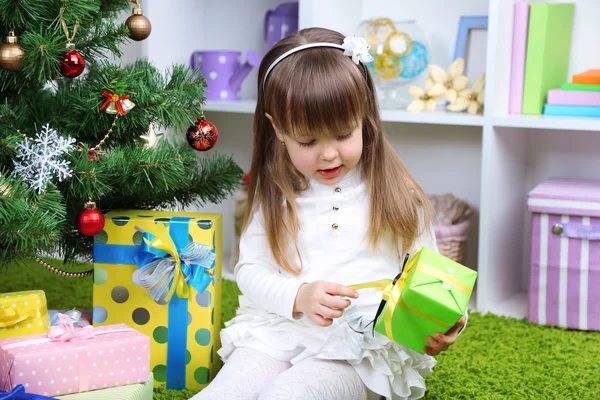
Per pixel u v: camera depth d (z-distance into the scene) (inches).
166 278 49.9
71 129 53.8
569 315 64.1
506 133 69.6
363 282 48.0
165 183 51.9
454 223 73.8
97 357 43.3
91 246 57.7
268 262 49.8
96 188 49.6
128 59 79.2
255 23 86.6
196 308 50.9
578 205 62.5
